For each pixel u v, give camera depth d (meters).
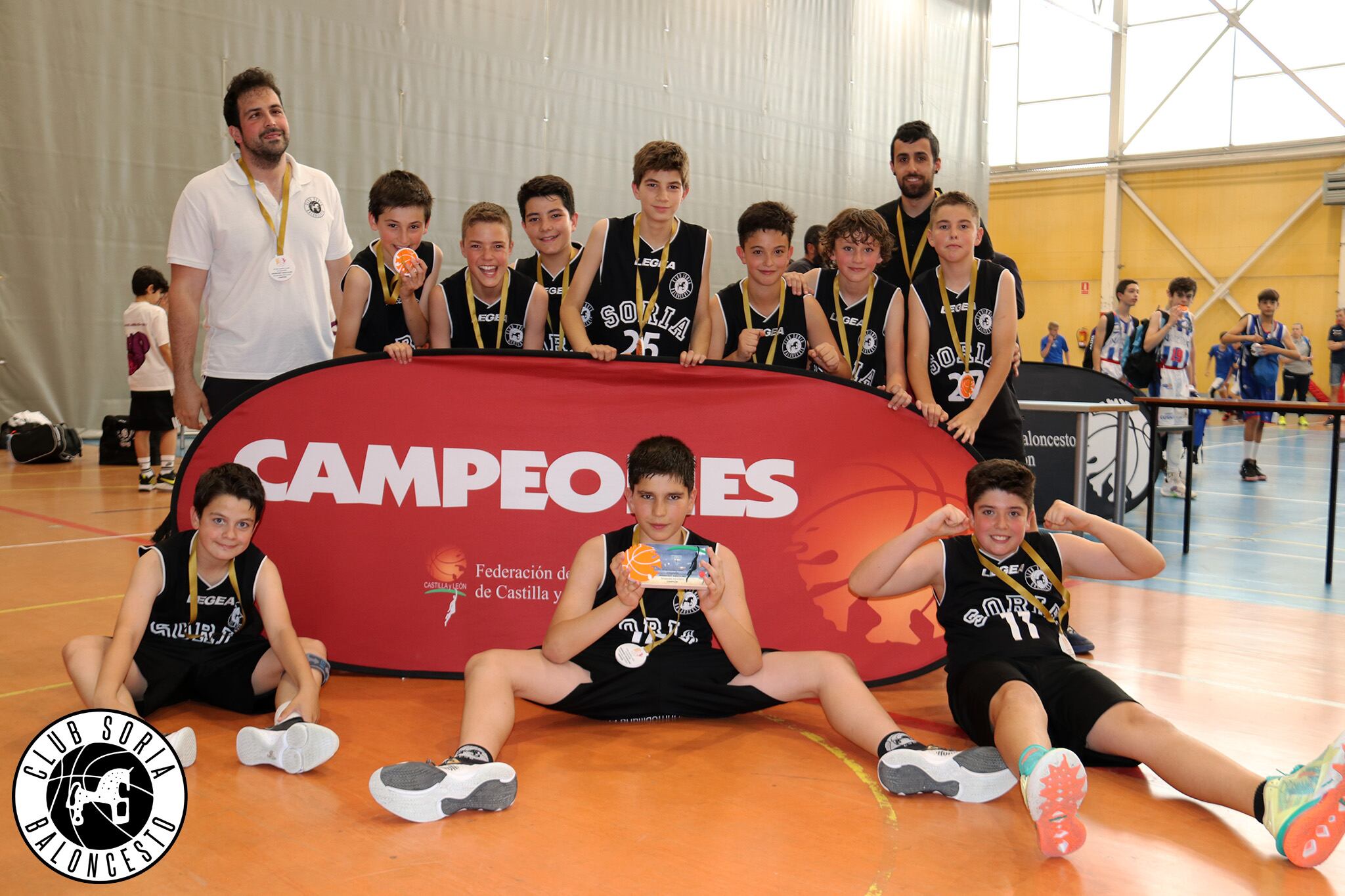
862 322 4.15
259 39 10.67
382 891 2.09
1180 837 2.46
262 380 4.14
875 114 17.41
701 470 3.84
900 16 17.75
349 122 11.32
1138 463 8.40
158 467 8.84
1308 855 2.23
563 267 4.68
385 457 3.82
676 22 14.38
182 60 10.25
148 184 10.25
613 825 2.45
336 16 11.15
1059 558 3.12
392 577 3.81
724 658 3.15
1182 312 9.95
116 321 10.35
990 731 2.77
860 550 3.85
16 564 5.43
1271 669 4.00
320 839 2.34
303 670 3.04
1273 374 13.12
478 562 3.82
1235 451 15.86
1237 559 6.69
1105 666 4.03
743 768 2.88
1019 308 4.70
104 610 4.50
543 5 12.90
